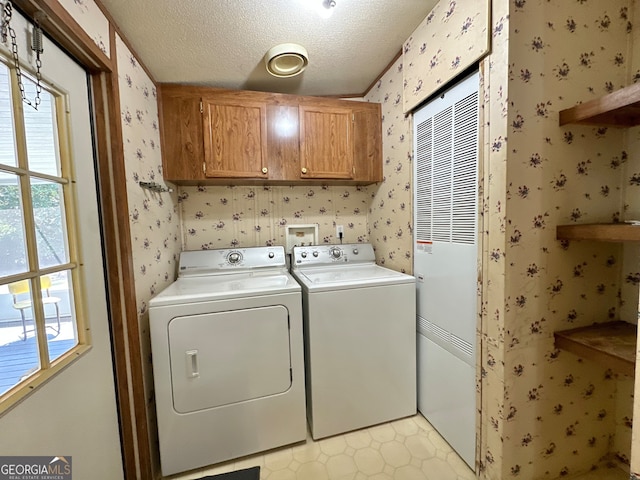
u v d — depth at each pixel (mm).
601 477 1240
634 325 1170
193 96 1756
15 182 790
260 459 1440
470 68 1190
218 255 1940
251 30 1370
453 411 1419
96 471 1074
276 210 2236
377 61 1773
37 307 842
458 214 1325
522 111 1040
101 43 1120
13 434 746
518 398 1129
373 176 2053
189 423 1349
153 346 1289
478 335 1222
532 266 1104
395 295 1617
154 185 1524
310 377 1529
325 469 1367
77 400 996
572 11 1073
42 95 914
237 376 1396
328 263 2072
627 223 1067
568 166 1115
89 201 1117
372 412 1612
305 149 1908
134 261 1310
